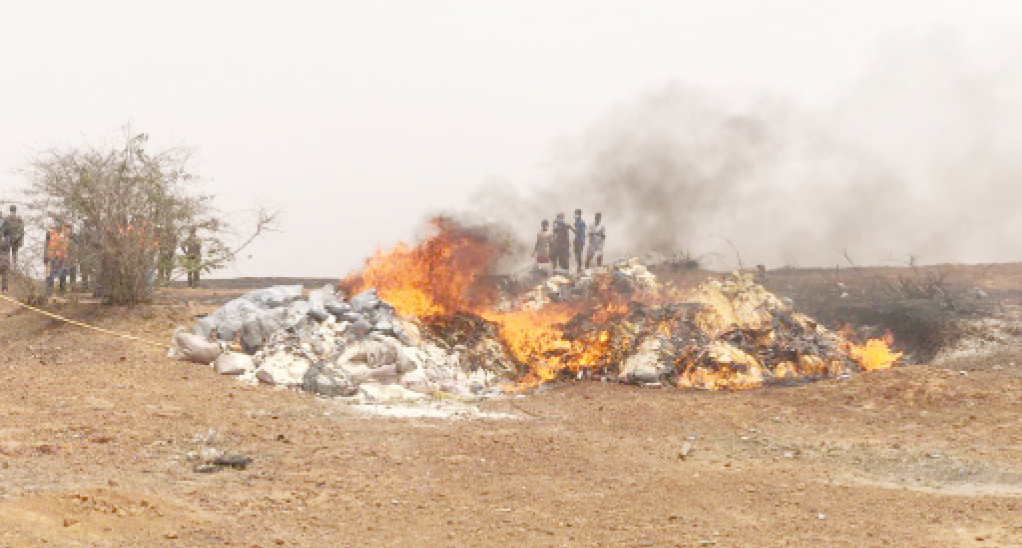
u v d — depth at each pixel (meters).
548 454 12.13
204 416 13.08
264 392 15.27
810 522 9.32
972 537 8.80
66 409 12.80
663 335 19.44
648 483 10.89
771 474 11.53
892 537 8.80
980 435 13.36
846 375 17.80
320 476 10.57
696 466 11.96
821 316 23.66
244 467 10.75
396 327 18.16
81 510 8.22
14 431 11.46
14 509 7.91
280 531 8.52
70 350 17.69
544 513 9.55
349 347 16.97
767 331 19.53
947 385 15.84
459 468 11.27
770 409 15.70
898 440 13.45
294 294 19.45
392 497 9.92
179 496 9.34
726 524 9.23
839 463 12.30
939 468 11.92
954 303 23.00
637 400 16.47
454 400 16.14
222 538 8.12
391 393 16.03
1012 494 10.63
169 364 16.78
